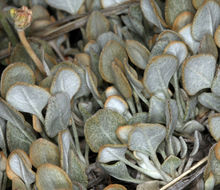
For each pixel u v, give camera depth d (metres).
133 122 0.22
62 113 0.22
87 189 0.23
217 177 0.22
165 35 0.23
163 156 0.22
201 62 0.22
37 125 0.22
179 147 0.22
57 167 0.21
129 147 0.21
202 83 0.22
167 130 0.21
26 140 0.23
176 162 0.22
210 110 0.23
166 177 0.22
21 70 0.23
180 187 0.22
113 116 0.22
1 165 0.22
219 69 0.22
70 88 0.23
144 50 0.23
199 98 0.23
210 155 0.21
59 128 0.22
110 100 0.22
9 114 0.22
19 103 0.22
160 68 0.22
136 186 0.23
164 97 0.23
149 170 0.22
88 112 0.23
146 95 0.23
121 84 0.22
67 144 0.22
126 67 0.22
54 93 0.22
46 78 0.23
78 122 0.23
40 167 0.21
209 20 0.23
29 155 0.22
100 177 0.23
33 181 0.22
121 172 0.22
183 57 0.23
